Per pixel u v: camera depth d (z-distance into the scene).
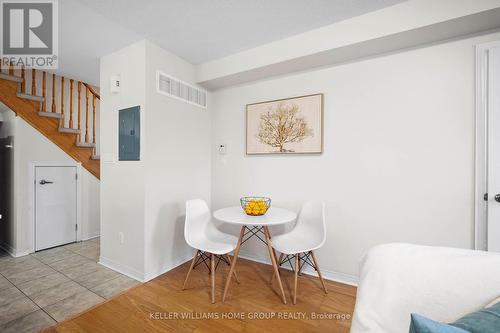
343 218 2.27
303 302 1.91
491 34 1.73
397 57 2.04
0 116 3.09
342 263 2.26
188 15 1.91
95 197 3.61
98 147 4.06
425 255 0.95
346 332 1.58
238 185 2.88
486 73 1.73
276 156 2.62
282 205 2.59
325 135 2.35
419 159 1.96
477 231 1.76
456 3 1.59
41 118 3.02
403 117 2.02
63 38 2.23
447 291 0.80
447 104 1.86
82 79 3.34
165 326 1.61
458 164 1.83
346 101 2.25
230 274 1.97
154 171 2.31
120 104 2.43
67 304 1.86
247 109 2.77
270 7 1.82
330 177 2.33
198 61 2.73
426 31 1.75
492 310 0.64
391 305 0.83
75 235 3.37
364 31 1.89
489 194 1.70
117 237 2.45
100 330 1.57
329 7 1.81
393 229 2.06
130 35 2.19
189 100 2.74
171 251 2.51
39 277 2.30
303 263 2.43
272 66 2.37
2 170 3.08
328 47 2.04
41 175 3.03
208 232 2.36
